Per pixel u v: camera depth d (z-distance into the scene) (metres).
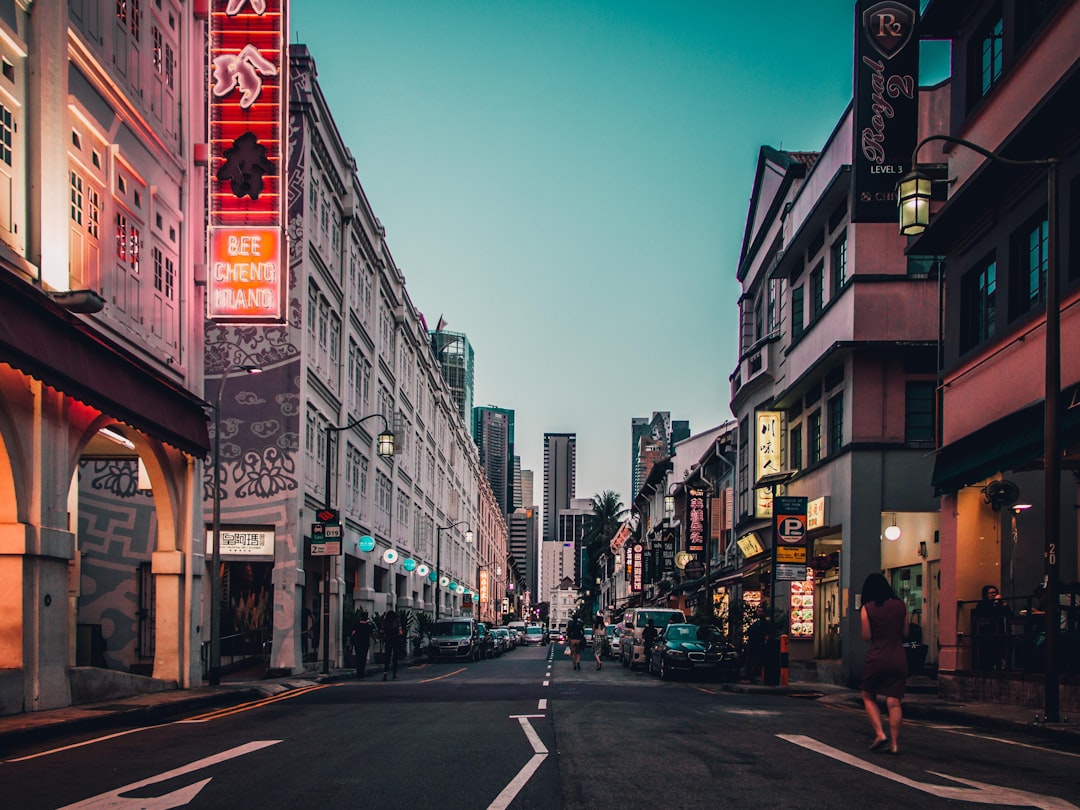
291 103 32.06
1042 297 17.52
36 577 14.75
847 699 21.00
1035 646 16.97
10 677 14.02
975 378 19.69
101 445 21.88
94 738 12.36
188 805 7.30
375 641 43.09
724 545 45.69
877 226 26.83
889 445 26.73
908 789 7.88
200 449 20.56
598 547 117.44
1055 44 16.47
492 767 9.23
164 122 20.77
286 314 22.14
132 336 18.52
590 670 36.88
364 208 41.41
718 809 7.09
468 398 142.50
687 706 16.89
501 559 133.75
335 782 8.37
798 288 33.56
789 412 34.81
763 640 25.78
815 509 29.25
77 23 16.66
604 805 7.29
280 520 31.39
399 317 50.75
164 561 20.52
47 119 15.12
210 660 21.86
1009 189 18.30
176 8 21.64
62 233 15.47
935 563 26.45
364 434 42.66
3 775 9.02
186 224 21.67
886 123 22.11
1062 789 8.05
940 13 21.12
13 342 12.73
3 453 14.38
